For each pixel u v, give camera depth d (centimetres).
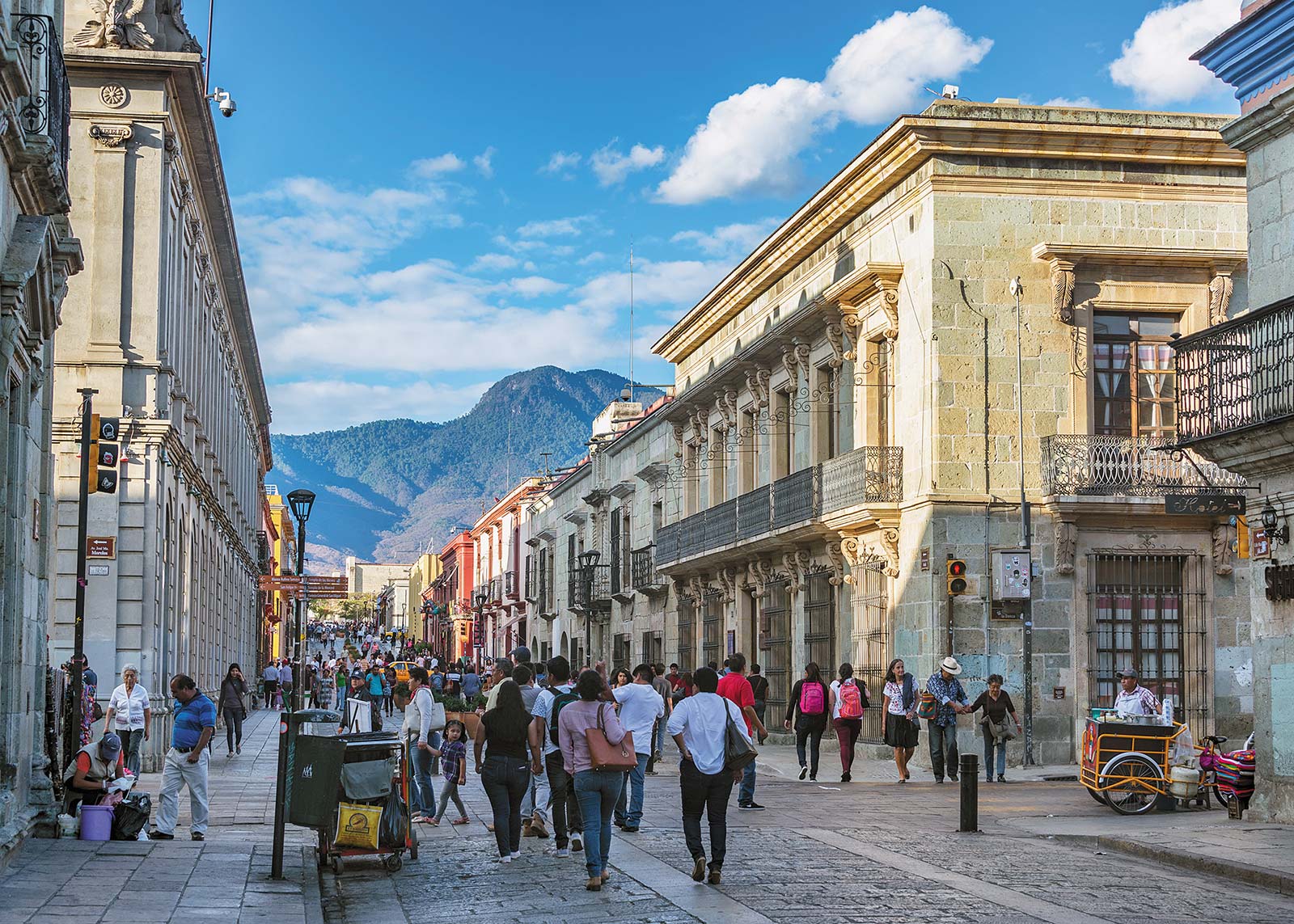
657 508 4481
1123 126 2581
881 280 2705
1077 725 2512
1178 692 2561
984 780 2297
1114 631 2553
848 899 1142
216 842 1513
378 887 1256
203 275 3362
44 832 1457
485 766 1388
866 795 2055
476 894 1208
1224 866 1295
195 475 2950
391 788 1359
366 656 7675
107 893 1122
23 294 1301
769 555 3341
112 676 2394
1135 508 2517
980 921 1046
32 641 1455
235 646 4794
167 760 1534
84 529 1661
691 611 3981
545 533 6200
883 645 2703
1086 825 1656
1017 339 2578
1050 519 2545
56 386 2425
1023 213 2600
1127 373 2631
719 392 3781
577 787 1232
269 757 2905
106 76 2495
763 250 3362
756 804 1906
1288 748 1596
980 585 2517
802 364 3206
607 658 5075
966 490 2539
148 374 2478
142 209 2497
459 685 4125
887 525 2661
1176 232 2639
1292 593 1576
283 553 12288
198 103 2639
